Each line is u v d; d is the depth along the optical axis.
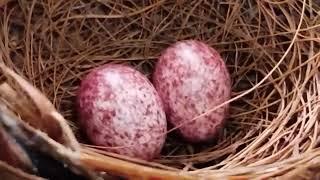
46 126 0.09
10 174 0.08
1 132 0.08
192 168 0.11
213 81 0.11
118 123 0.11
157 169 0.09
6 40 0.11
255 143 0.11
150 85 0.11
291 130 0.11
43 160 0.09
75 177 0.09
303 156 0.10
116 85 0.11
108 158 0.09
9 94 0.09
